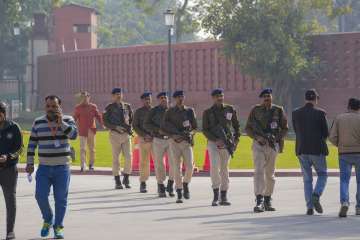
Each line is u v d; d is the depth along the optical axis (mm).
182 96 25359
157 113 26719
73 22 131000
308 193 21625
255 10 79562
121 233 18172
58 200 17719
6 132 17672
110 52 99188
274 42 78625
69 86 109250
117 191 28750
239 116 84375
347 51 77625
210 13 81625
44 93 117500
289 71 78062
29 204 24812
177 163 25219
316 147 21484
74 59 107438
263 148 22500
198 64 87812
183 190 26141
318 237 17156
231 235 17547
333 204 24172
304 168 21703
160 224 19734
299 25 79688
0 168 17625
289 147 46031
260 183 22453
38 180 17781
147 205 24312
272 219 20578
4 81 133250
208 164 34812
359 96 76812
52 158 17734
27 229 19328
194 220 20484
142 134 27859
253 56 78375
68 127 17750
